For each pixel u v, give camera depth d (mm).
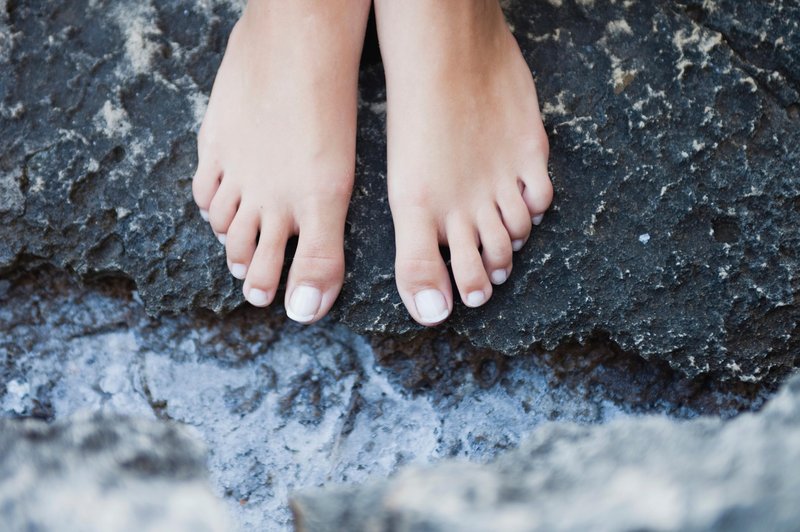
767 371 681
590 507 428
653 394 710
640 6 723
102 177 702
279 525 683
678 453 448
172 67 723
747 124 690
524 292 677
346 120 656
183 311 710
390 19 651
